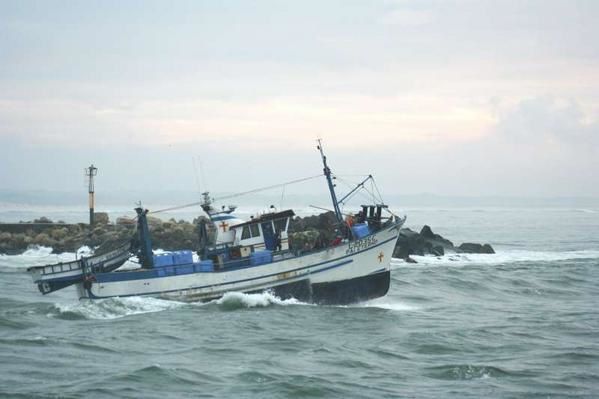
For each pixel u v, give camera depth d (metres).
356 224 71.94
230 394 42.06
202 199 75.12
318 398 42.00
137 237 70.69
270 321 61.75
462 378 46.69
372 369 48.31
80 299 68.81
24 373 44.84
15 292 80.50
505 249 152.38
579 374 47.88
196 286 68.38
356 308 69.62
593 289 90.88
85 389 41.84
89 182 142.75
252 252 71.06
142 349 51.91
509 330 61.66
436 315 68.50
